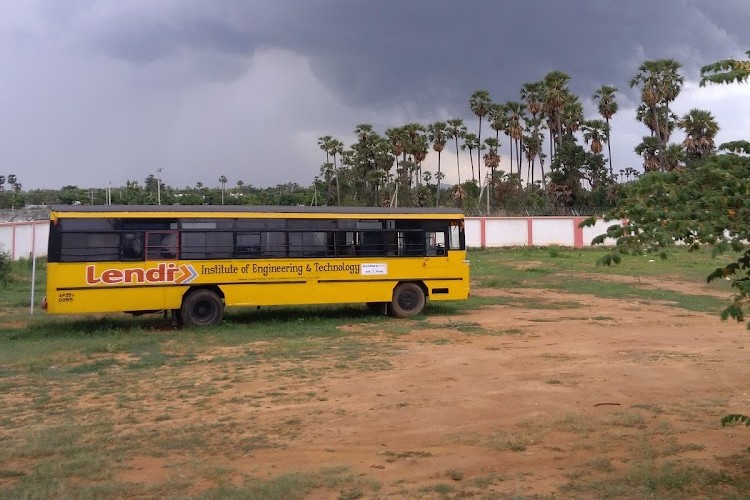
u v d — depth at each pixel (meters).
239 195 83.44
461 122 73.50
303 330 15.52
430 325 16.34
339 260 17.17
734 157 3.92
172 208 15.83
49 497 5.31
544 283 27.41
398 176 78.44
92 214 15.17
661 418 7.80
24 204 73.56
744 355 12.03
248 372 10.74
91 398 9.06
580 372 10.55
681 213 3.74
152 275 15.56
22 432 7.36
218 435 7.23
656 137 54.41
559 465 6.15
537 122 67.31
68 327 16.09
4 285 26.23
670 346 13.13
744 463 6.10
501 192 72.38
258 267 16.44
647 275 30.80
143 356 12.30
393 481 5.75
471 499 5.30
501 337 14.41
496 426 7.54
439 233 18.16
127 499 5.30
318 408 8.38
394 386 9.62
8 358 11.91
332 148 83.69
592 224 4.03
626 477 5.73
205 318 16.11
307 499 5.29
